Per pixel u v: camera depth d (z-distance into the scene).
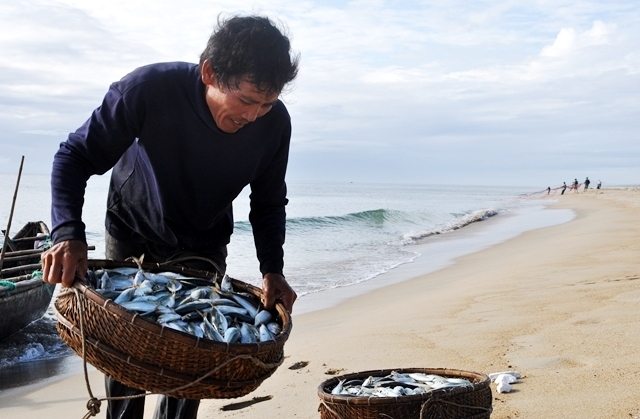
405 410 3.41
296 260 18.50
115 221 3.56
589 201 59.28
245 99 2.84
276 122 3.36
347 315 9.88
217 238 3.67
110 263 3.35
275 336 3.02
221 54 2.77
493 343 6.16
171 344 2.58
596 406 4.26
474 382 3.92
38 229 14.54
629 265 11.37
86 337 2.67
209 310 3.06
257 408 4.94
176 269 3.50
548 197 86.94
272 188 3.68
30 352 8.70
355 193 114.25
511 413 4.26
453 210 53.22
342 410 3.52
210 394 2.74
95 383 7.21
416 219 38.81
